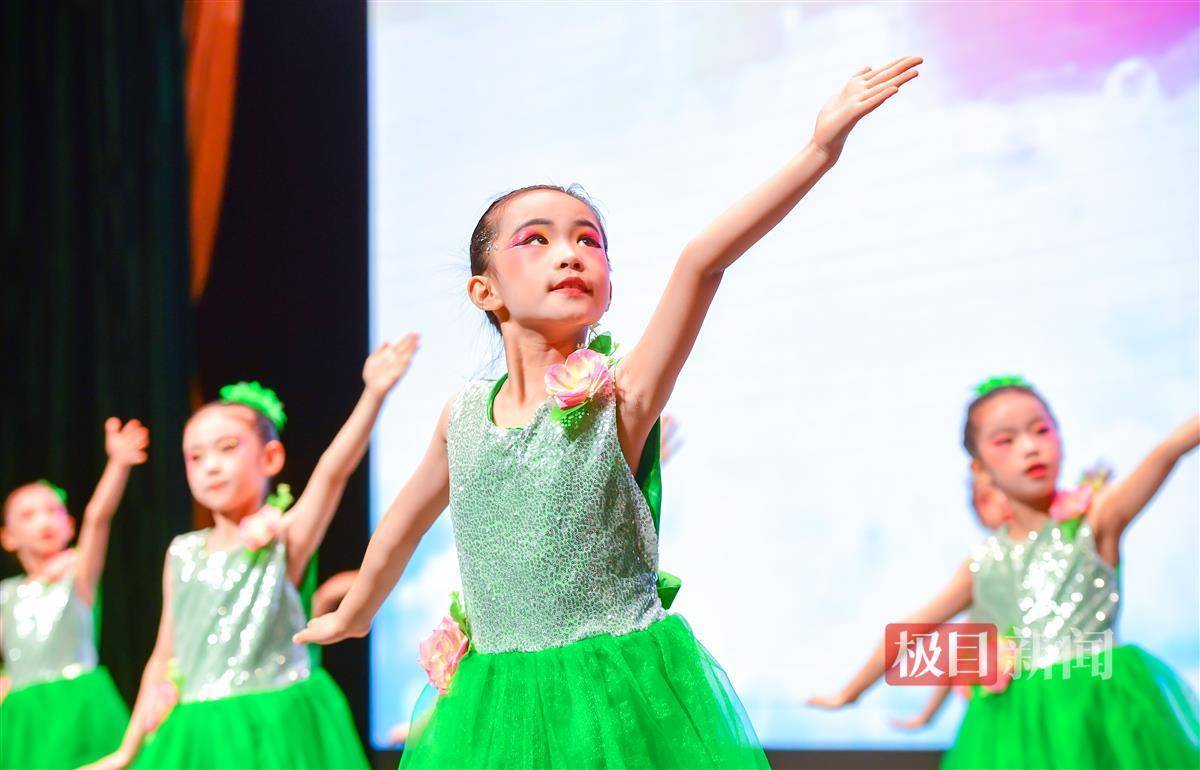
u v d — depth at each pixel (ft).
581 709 9.28
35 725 23.88
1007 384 19.12
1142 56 21.47
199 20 28.96
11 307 30.66
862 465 22.70
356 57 27.71
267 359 28.22
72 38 30.42
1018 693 17.53
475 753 9.65
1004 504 19.04
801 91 23.88
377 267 27.17
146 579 29.09
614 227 24.97
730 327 23.84
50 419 30.17
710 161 24.44
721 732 9.53
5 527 27.99
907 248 22.77
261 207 28.45
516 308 10.21
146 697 18.37
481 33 26.71
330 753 17.89
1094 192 21.59
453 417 10.59
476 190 26.43
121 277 29.76
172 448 29.17
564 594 9.55
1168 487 20.62
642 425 9.77
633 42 25.29
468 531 10.10
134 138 29.81
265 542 18.31
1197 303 20.76
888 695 22.35
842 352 23.03
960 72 22.68
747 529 23.30
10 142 30.91
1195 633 20.24
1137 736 16.58
